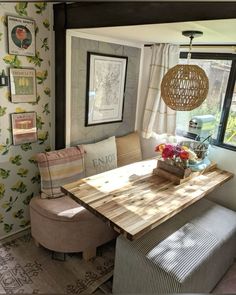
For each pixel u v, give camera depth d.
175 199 1.93
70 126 2.62
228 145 2.58
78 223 2.11
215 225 2.08
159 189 2.07
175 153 2.21
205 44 2.51
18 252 2.33
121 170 2.40
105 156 2.71
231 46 2.37
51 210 2.15
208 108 2.71
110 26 1.81
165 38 2.30
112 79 2.82
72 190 1.98
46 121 2.56
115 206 1.79
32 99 2.37
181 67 1.83
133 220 1.64
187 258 1.70
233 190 2.57
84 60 2.51
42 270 2.15
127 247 1.78
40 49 2.31
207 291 1.97
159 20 1.53
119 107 3.02
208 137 2.62
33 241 2.49
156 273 1.62
